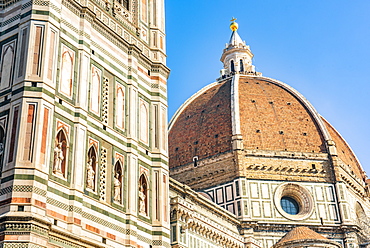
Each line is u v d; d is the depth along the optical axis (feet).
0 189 88.74
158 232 116.26
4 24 106.42
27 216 84.89
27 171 89.25
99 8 122.01
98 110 112.27
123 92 121.39
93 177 105.40
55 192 93.66
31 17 102.32
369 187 418.51
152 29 139.85
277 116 413.18
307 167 383.65
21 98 94.89
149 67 133.69
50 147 94.99
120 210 108.68
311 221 361.92
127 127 118.42
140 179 117.91
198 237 249.55
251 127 400.88
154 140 126.21
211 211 302.04
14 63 100.42
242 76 481.46
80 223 96.68
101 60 117.19
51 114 97.04
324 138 401.49
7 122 94.94
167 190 122.83
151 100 130.52
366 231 383.65
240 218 351.67
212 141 401.08
